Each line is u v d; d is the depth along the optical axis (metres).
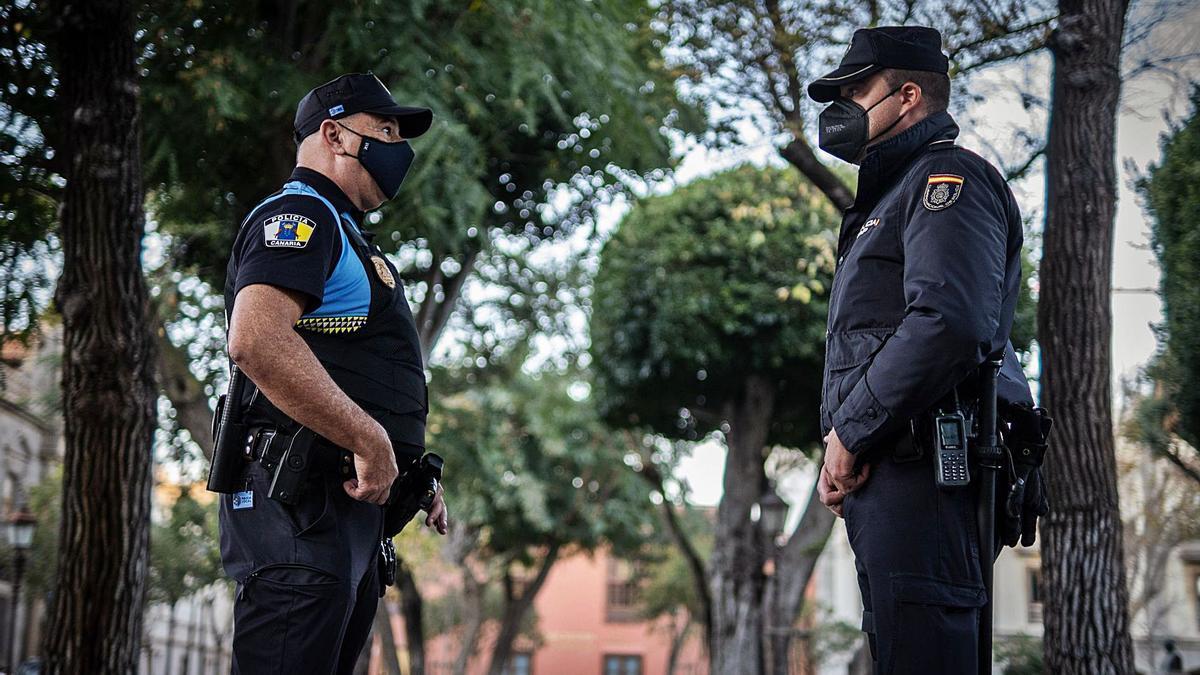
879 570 2.45
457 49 8.75
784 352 14.27
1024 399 2.68
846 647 23.00
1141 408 9.87
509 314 15.34
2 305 7.59
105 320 6.53
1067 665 5.86
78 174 6.47
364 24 8.43
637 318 14.77
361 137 2.81
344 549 2.55
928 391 2.38
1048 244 6.11
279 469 2.54
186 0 7.92
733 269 14.40
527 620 39.56
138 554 6.65
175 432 11.73
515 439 23.14
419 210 8.18
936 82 2.79
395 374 2.76
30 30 7.14
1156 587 14.69
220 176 9.09
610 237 15.27
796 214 14.38
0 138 7.47
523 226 11.10
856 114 2.79
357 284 2.71
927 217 2.50
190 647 29.55
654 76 9.34
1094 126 6.02
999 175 2.66
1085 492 5.91
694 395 15.34
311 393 2.45
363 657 11.59
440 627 36.41
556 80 9.25
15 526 17.52
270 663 2.49
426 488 2.83
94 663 6.50
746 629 14.74
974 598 2.43
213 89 7.87
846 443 2.47
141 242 6.67
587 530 24.50
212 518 20.42
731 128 8.05
